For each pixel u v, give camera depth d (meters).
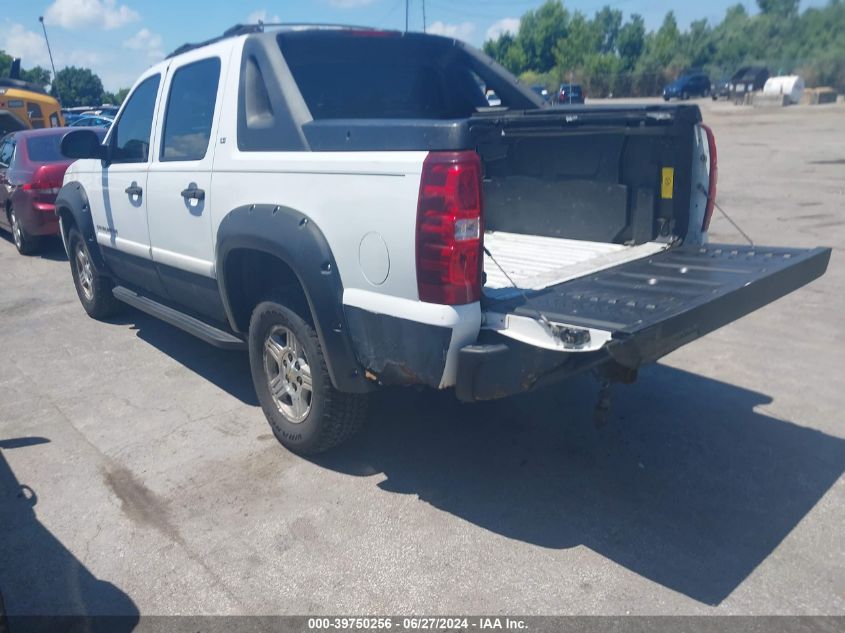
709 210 4.27
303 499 3.82
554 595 3.08
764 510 3.61
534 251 4.46
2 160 11.06
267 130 3.93
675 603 3.01
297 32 4.31
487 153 3.27
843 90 55.72
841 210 11.15
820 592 3.04
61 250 10.82
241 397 5.14
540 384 3.08
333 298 3.52
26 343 6.51
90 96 87.06
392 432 4.49
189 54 4.78
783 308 6.70
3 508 3.83
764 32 68.50
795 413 4.62
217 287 4.47
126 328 6.84
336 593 3.13
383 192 3.24
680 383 5.11
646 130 4.10
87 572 3.32
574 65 67.75
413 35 4.82
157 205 4.91
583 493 3.80
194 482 4.02
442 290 3.10
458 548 3.39
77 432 4.67
